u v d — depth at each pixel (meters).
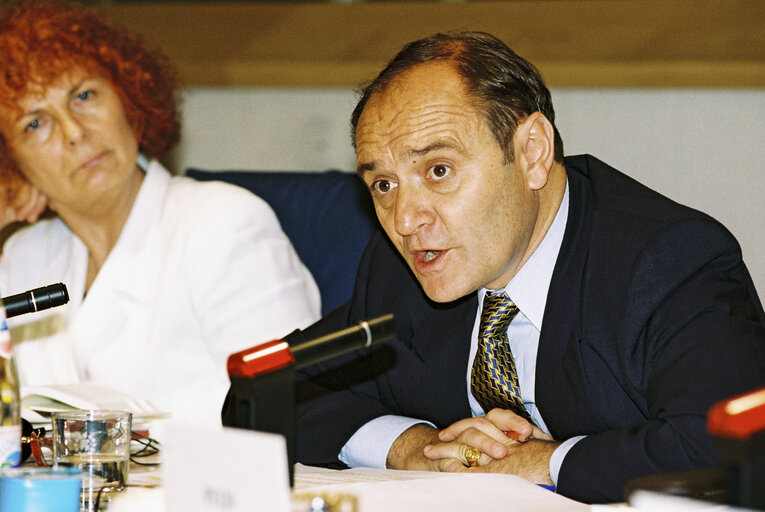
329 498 1.90
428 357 3.70
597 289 3.21
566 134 7.18
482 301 3.59
